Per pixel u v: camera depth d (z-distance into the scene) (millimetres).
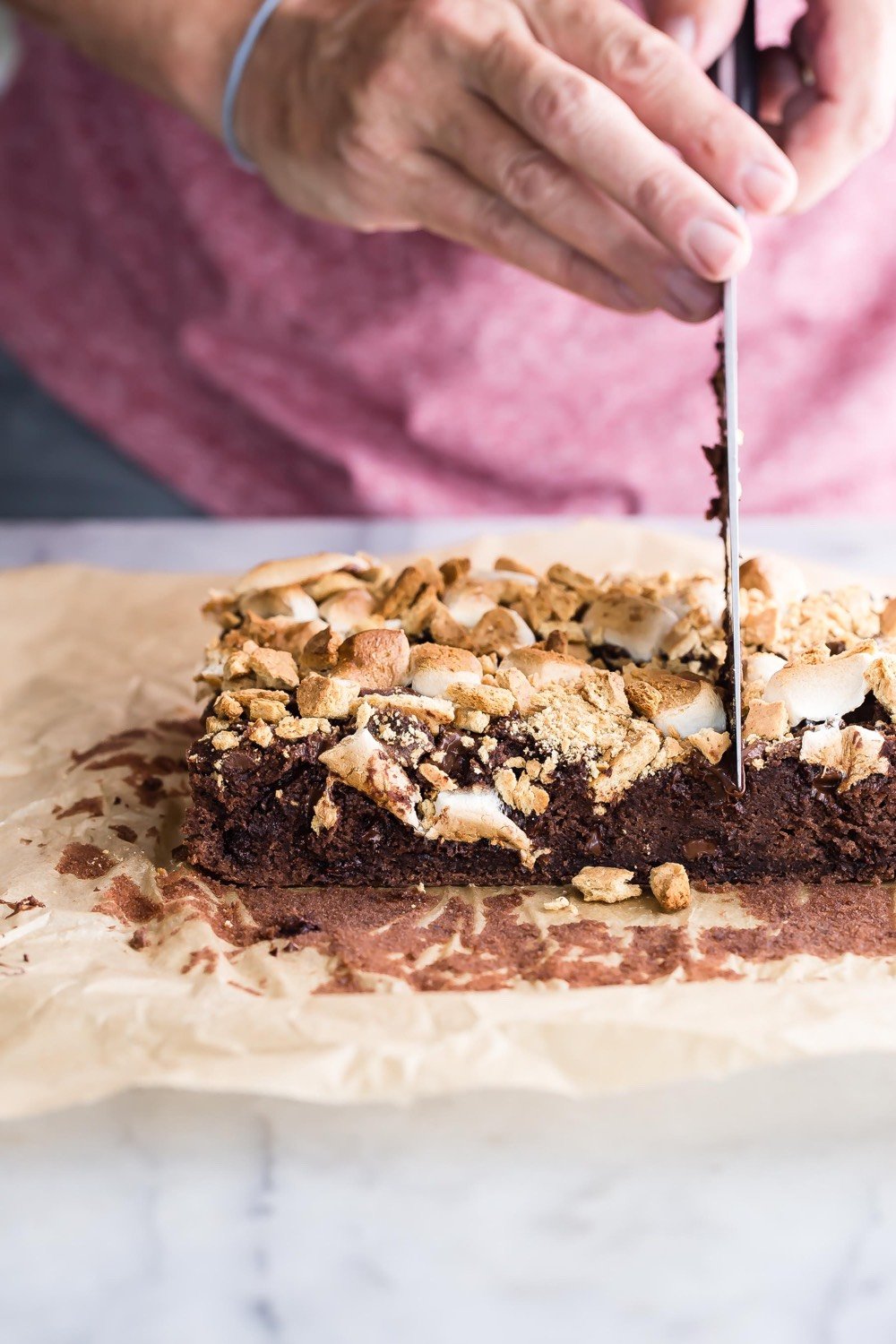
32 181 790
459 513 806
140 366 812
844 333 773
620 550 683
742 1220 426
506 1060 434
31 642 645
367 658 525
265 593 569
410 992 469
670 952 490
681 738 516
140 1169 434
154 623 660
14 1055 439
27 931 491
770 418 789
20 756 582
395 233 752
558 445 792
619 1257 425
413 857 526
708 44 532
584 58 508
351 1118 436
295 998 464
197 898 515
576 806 520
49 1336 422
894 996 458
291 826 522
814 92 554
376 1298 424
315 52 567
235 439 814
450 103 532
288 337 782
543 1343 422
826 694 515
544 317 763
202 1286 425
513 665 533
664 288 519
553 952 493
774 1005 453
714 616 544
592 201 521
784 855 524
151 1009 454
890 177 745
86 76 756
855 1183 431
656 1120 437
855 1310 422
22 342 818
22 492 855
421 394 781
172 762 583
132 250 791
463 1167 436
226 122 619
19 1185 431
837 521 742
